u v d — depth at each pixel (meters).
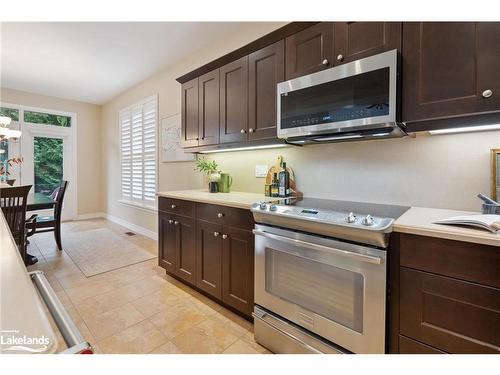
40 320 0.41
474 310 0.96
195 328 1.79
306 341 1.41
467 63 1.15
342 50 1.51
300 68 1.71
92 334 1.71
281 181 2.13
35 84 4.34
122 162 4.85
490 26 1.10
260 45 1.94
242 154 2.64
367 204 1.67
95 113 5.64
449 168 1.48
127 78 4.05
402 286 1.11
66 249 3.45
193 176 3.30
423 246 1.05
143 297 2.21
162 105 3.78
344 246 1.25
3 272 0.56
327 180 1.98
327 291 1.33
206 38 2.83
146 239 3.96
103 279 2.56
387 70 1.32
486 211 1.17
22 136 4.75
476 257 0.95
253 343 1.65
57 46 3.02
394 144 1.67
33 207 2.88
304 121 1.63
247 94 2.06
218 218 1.99
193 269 2.24
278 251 1.53
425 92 1.25
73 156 5.36
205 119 2.46
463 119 1.18
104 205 5.66
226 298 1.94
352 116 1.43
